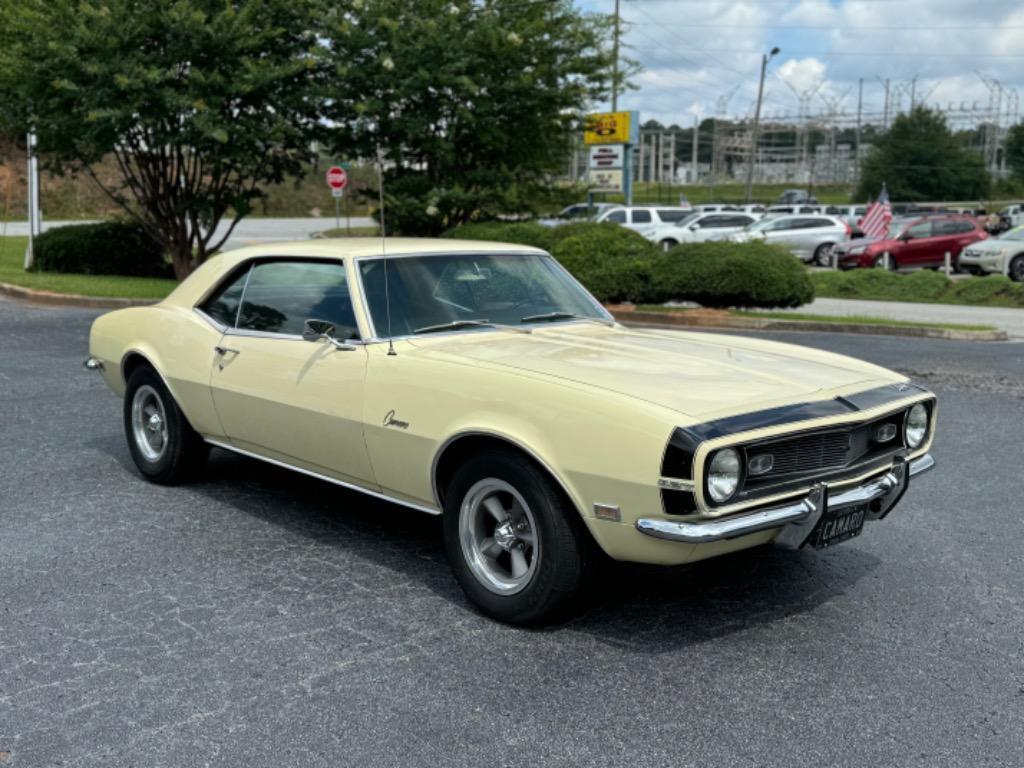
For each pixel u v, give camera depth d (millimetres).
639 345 4715
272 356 5102
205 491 6086
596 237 17344
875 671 3754
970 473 6688
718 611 4324
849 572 4836
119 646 3914
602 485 3684
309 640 3982
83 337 12477
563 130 21188
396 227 21188
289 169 20828
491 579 4191
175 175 20609
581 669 3742
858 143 101188
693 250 16781
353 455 4715
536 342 4707
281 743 3213
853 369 4535
